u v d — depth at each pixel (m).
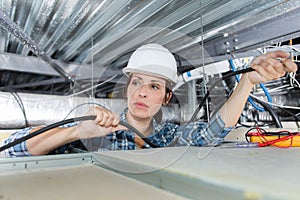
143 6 0.99
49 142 0.90
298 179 0.35
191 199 0.37
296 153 0.63
